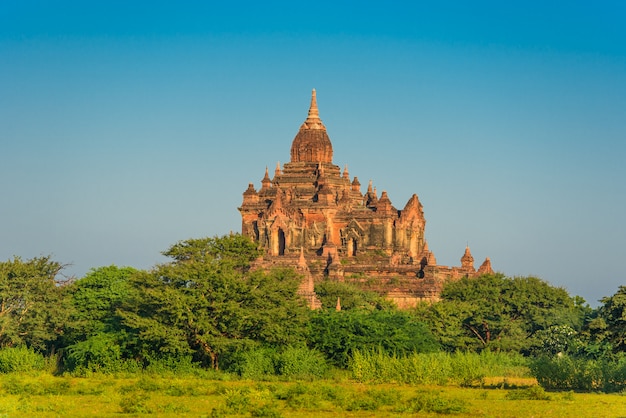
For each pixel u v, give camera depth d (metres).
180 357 173.62
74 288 193.62
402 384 164.75
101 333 178.00
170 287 178.88
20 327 183.50
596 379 161.62
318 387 149.12
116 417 126.25
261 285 184.62
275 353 174.75
